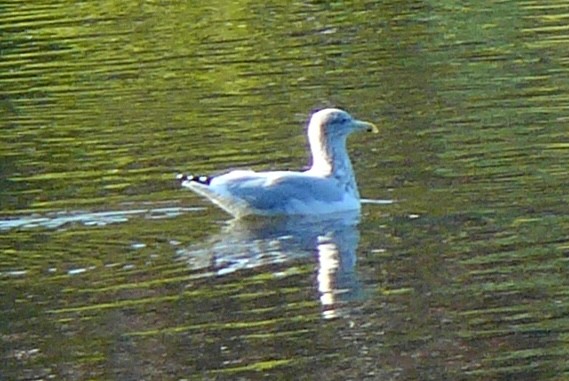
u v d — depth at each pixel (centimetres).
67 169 2073
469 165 1973
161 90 2508
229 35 2906
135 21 3092
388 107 2297
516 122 2152
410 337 1469
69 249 1750
